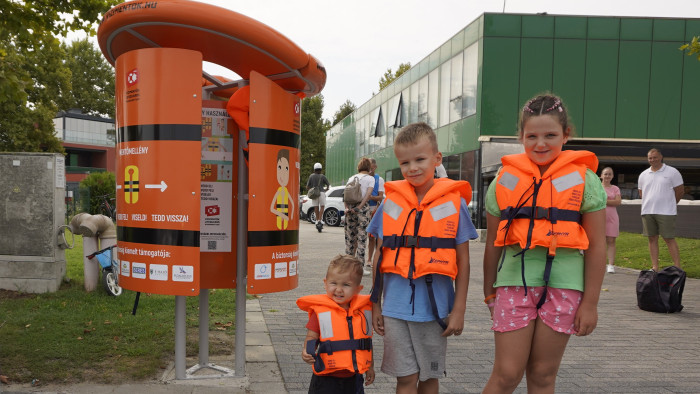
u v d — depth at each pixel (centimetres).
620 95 1912
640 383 412
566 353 490
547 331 264
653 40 1908
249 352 470
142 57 355
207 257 416
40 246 680
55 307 600
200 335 421
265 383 394
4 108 3628
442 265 274
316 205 1898
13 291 676
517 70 1866
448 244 278
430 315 279
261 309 648
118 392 366
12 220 678
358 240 894
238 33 350
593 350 500
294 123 400
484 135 1852
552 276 262
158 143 355
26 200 679
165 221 357
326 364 288
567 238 256
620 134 1922
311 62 396
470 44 1956
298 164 410
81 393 362
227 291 734
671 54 1917
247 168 404
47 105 3969
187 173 355
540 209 262
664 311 656
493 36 1852
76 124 7656
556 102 272
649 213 847
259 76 370
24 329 504
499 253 286
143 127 357
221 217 416
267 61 391
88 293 677
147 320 543
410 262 276
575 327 262
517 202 269
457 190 289
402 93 2761
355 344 289
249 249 372
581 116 1906
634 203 1539
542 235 258
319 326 292
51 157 679
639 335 555
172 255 357
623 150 1902
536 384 274
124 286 375
